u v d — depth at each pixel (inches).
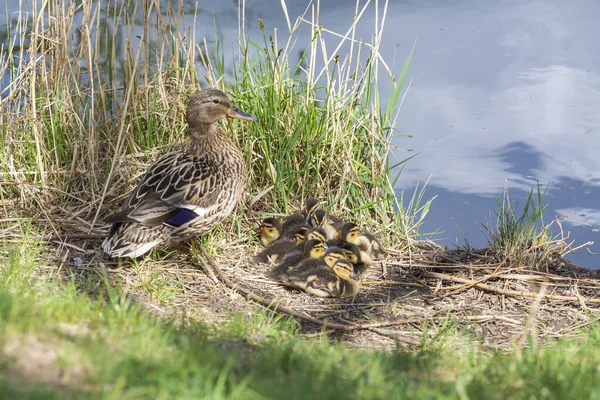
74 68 417.1
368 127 434.6
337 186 430.0
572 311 350.9
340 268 352.8
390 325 330.3
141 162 410.9
